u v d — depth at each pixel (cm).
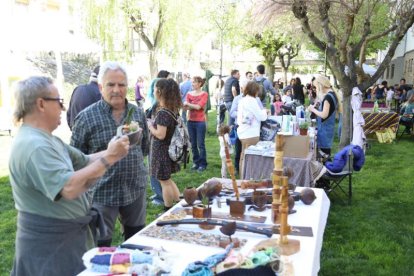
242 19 1112
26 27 1082
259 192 249
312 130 547
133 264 161
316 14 853
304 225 221
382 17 1130
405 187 576
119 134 191
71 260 185
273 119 559
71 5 1514
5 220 441
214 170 645
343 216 456
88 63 1822
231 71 764
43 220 178
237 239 192
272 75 2077
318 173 435
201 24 1636
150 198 501
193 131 635
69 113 393
